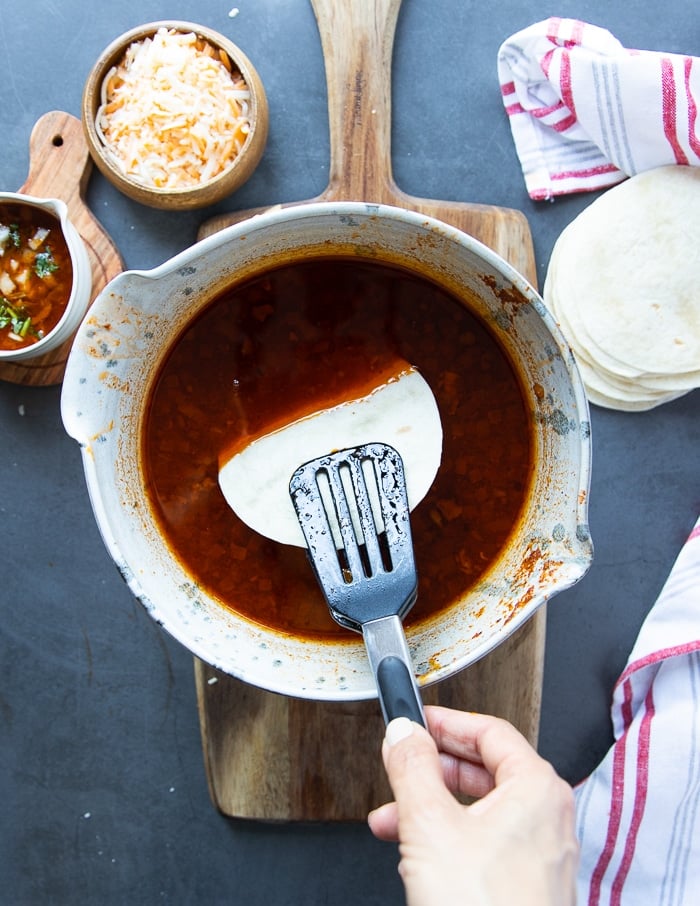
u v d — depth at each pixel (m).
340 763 0.67
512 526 0.58
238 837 0.72
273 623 0.59
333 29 0.67
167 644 0.72
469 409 0.58
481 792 0.56
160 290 0.54
